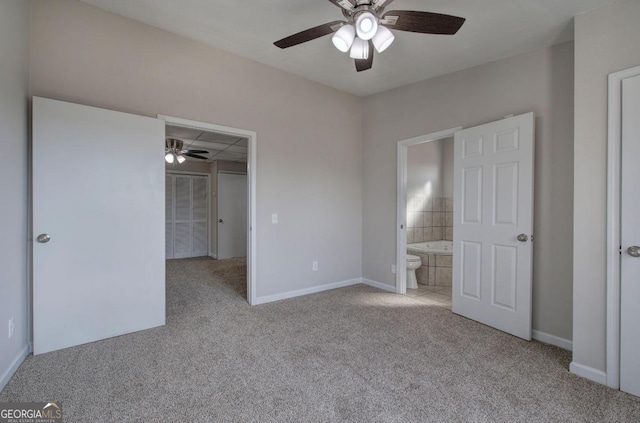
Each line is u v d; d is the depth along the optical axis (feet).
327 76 11.53
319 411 5.20
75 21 7.50
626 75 5.99
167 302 11.05
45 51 7.15
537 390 5.88
